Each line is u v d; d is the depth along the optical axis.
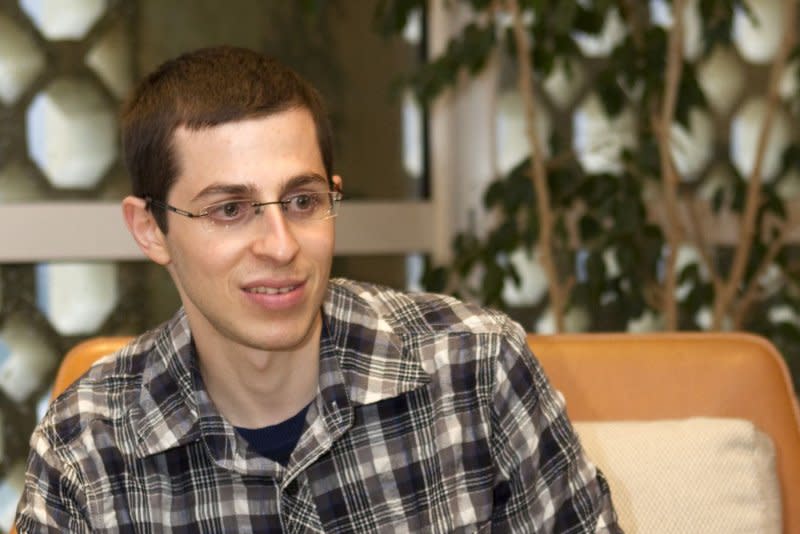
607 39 3.50
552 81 3.52
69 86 3.10
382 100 3.52
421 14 3.57
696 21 3.49
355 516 1.50
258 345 1.37
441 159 3.57
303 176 1.35
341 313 1.55
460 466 1.51
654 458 1.87
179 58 1.45
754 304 3.53
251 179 1.32
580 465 1.56
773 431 1.97
